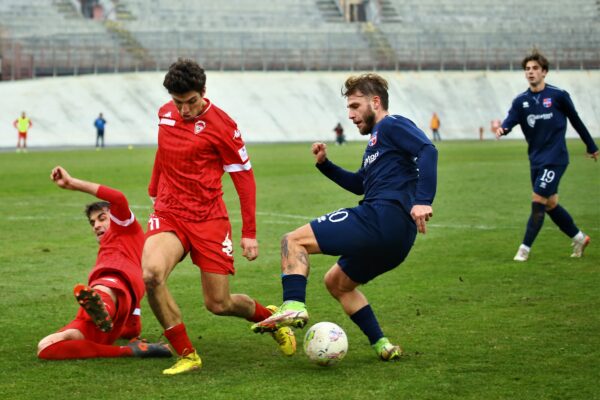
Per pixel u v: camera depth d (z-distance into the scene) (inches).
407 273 1003.9
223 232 642.2
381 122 634.8
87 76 5551.2
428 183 597.3
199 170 631.2
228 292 652.1
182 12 6565.0
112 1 6441.9
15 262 1107.9
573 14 7406.5
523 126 1100.5
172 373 610.5
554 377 589.3
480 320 764.6
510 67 6801.2
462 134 6131.9
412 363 631.8
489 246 1205.1
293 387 574.9
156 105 5472.4
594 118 6614.2
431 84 6432.1
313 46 6451.8
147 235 634.8
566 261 1074.1
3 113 4985.2
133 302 697.0
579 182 2166.6
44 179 2423.7
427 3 7194.9
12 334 732.7
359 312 645.9
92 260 1124.5
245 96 5777.6
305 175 2503.7
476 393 557.3
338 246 617.6
